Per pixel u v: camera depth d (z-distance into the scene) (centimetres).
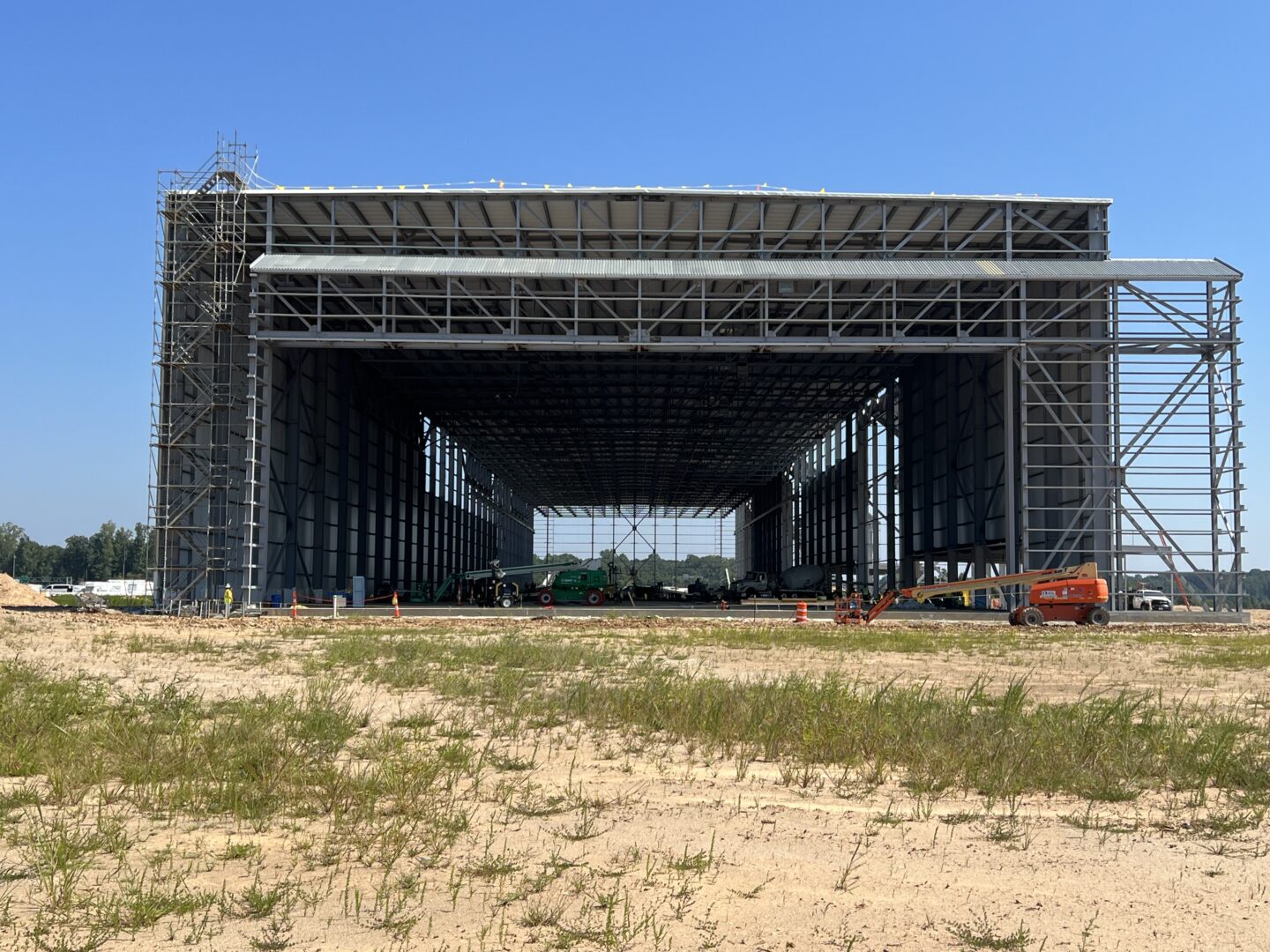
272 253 4503
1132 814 943
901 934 621
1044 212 4725
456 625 3944
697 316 5619
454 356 6091
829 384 7006
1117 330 4472
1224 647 3119
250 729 1221
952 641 3238
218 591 4500
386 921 629
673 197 4578
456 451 9419
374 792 942
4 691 1559
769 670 2245
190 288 4525
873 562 6988
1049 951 596
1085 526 4441
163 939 606
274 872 739
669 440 9219
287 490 4966
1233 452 4441
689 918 645
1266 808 955
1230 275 4453
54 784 975
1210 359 4488
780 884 717
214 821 884
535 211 4709
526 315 5619
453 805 933
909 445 6288
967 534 5541
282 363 4953
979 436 5366
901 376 6406
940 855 796
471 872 739
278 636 3281
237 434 4591
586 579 6956
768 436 9012
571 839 826
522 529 13600
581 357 6156
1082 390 4625
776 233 4750
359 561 6062
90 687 1764
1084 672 2272
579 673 2091
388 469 6850
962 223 4788
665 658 2516
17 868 736
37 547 18288
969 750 1145
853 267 4478
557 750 1224
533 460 10538
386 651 2548
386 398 6775
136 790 970
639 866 760
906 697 1501
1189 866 777
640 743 1280
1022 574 4128
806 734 1230
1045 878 741
